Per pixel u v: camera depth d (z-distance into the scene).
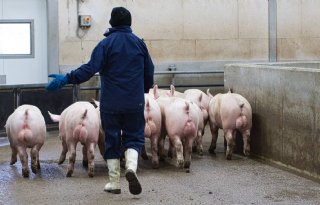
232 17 12.91
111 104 5.84
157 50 12.52
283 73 7.52
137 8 12.32
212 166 7.71
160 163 7.94
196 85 12.71
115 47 5.86
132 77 5.85
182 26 12.62
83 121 6.88
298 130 7.18
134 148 5.86
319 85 6.67
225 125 8.05
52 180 6.92
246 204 5.78
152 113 7.36
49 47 11.85
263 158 8.12
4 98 10.20
